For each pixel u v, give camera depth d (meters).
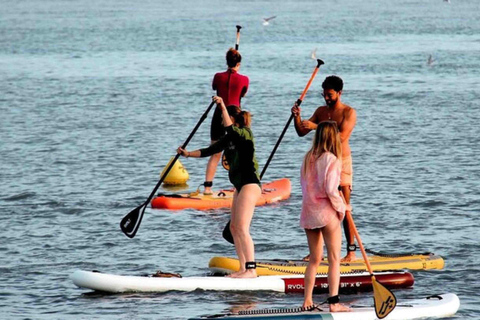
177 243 37.31
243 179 30.58
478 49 135.88
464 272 32.62
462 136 63.59
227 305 28.83
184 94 93.12
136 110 81.81
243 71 114.25
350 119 31.41
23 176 52.00
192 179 52.12
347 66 117.50
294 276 30.78
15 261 34.53
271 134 67.00
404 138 63.16
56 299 29.67
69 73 116.44
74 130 69.75
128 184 49.91
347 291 30.80
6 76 113.75
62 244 37.09
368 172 51.69
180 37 172.50
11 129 70.31
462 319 27.34
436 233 38.28
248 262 30.69
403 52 134.62
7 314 28.00
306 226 26.58
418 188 47.16
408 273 31.36
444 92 89.56
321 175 26.19
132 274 32.88
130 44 159.50
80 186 49.16
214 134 44.41
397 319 27.08
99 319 27.44
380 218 40.97
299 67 118.00
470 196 45.16
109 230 39.47
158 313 28.00
